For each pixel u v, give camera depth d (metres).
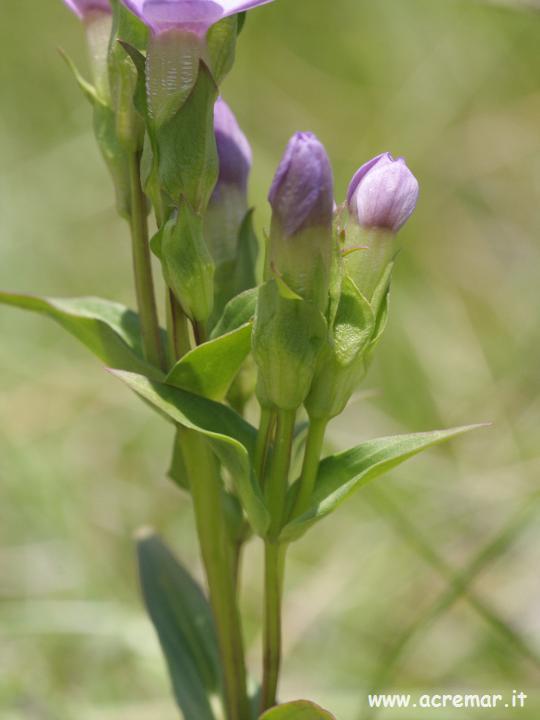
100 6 0.21
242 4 0.20
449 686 0.26
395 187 0.20
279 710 0.21
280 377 0.20
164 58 0.20
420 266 0.36
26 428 0.31
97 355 0.21
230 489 0.23
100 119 0.21
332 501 0.21
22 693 0.25
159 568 0.23
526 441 0.30
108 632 0.26
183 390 0.21
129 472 0.31
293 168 0.20
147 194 0.20
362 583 0.27
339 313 0.20
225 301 0.22
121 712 0.25
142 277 0.21
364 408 0.32
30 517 0.29
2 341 0.34
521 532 0.27
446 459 0.30
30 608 0.26
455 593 0.24
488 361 0.34
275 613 0.21
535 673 0.25
